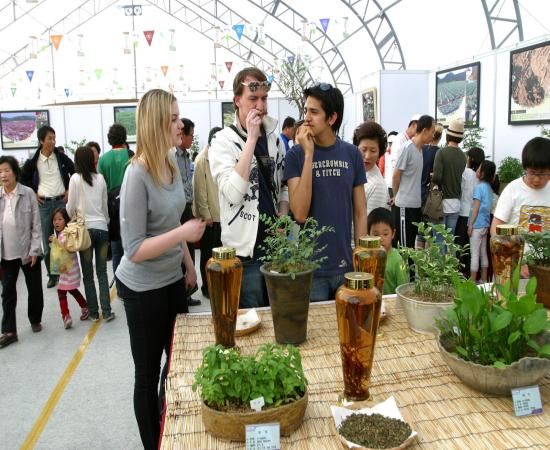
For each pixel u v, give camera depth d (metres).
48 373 3.13
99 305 4.50
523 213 2.22
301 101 11.12
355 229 2.01
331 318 1.68
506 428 1.04
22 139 11.70
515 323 1.17
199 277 5.28
